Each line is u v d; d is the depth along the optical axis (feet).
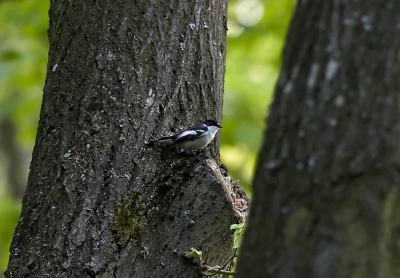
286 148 14.76
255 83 59.98
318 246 13.67
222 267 24.45
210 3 29.17
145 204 25.27
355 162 13.93
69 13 27.68
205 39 28.66
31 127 61.05
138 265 24.39
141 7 27.37
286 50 15.67
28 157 103.50
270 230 14.47
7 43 60.39
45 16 55.16
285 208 14.38
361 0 14.76
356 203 13.70
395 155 13.76
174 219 25.20
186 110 27.45
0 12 56.44
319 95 14.62
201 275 24.44
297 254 13.87
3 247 57.82
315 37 15.06
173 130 26.86
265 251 14.37
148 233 24.94
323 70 14.71
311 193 14.14
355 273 13.30
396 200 13.60
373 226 13.50
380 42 14.39
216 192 25.63
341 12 14.88
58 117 26.35
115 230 24.50
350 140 14.08
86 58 26.78
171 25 27.73
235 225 24.08
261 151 15.43
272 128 15.25
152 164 25.93
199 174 26.03
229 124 58.44
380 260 13.32
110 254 24.20
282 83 15.40
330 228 13.70
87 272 23.79
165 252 24.72
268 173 14.92
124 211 24.88
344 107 14.30
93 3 27.40
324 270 13.43
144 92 26.63
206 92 28.35
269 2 55.77
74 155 25.52
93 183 25.05
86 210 24.63
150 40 27.20
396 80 14.11
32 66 56.49
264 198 14.84
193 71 27.96
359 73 14.37
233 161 64.49
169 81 27.22
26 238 24.88
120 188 25.13
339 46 14.69
